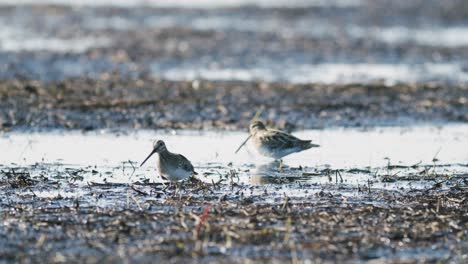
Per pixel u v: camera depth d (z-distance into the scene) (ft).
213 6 153.69
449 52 109.40
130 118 68.59
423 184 49.62
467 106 75.36
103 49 106.22
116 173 52.34
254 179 51.08
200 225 39.34
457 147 60.54
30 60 97.04
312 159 57.11
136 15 141.38
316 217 41.65
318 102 76.13
